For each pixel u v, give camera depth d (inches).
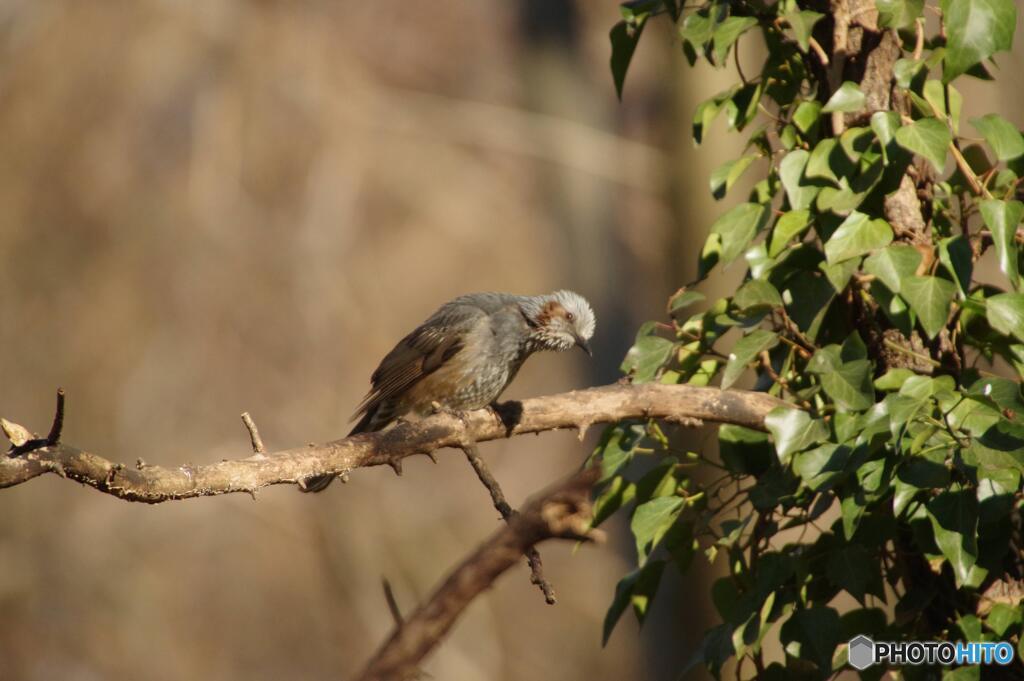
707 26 204.2
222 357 782.5
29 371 767.7
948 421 181.9
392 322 804.0
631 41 227.3
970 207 207.3
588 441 854.5
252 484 178.4
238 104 724.7
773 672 205.5
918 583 201.0
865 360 190.9
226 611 804.6
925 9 219.5
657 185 640.4
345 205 749.3
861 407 187.9
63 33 754.8
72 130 759.1
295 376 782.5
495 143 686.5
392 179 803.4
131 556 800.3
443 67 822.5
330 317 778.8
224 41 728.3
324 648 802.8
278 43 721.6
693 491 219.5
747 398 203.8
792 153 200.1
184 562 807.7
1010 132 192.5
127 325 773.3
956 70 185.2
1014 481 173.6
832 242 191.3
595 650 845.8
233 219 757.3
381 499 824.3
